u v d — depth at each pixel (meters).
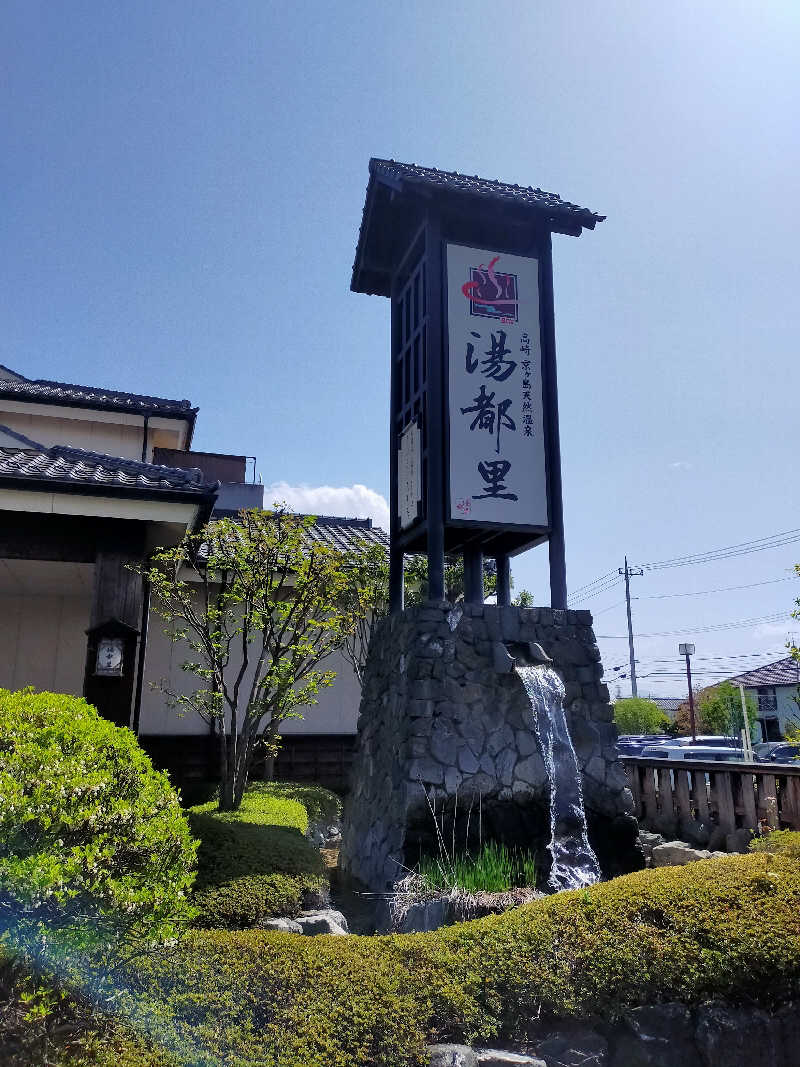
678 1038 3.11
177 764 10.94
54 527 6.65
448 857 5.91
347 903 6.54
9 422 12.62
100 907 2.63
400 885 5.53
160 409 12.84
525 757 6.59
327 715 11.98
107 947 2.74
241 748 8.73
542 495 7.59
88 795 2.88
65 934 2.54
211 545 9.73
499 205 7.89
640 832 8.34
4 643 10.23
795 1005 3.32
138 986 2.71
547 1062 2.91
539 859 6.26
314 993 2.81
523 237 8.43
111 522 6.70
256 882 4.92
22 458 7.03
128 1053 2.39
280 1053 2.53
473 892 5.05
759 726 31.73
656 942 3.34
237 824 6.61
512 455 7.57
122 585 6.56
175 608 10.70
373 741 7.52
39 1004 2.41
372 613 10.95
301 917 4.86
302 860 5.53
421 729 6.39
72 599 10.57
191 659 11.26
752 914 3.55
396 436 8.48
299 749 11.75
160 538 7.61
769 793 7.18
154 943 2.94
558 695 6.84
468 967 3.11
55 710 3.41
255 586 8.41
